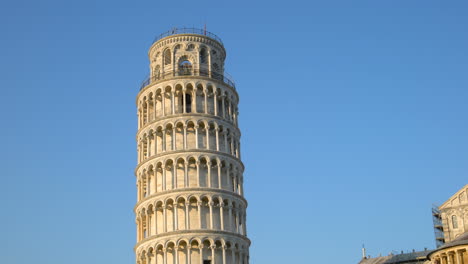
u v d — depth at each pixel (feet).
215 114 313.73
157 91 317.83
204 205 290.97
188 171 296.51
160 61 331.16
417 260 423.23
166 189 294.05
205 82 317.22
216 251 283.59
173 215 288.92
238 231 296.71
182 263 279.08
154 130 309.01
